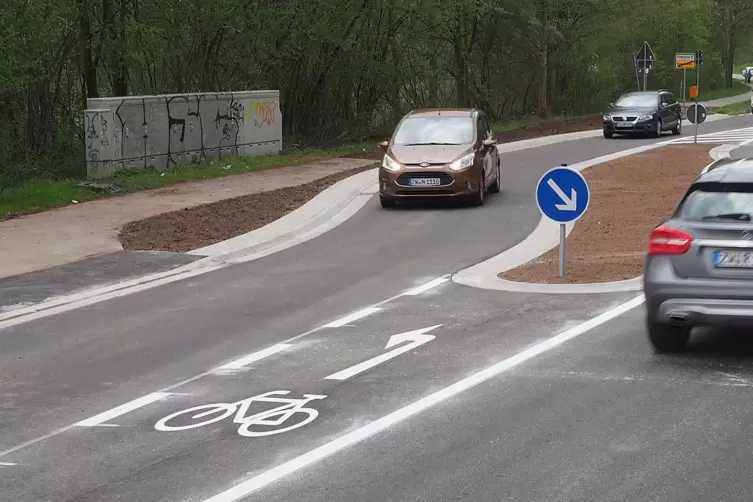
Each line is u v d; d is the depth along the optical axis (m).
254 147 31.38
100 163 25.34
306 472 6.48
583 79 54.62
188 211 20.27
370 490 6.11
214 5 29.50
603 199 20.75
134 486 6.34
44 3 23.38
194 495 6.14
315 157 31.28
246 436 7.31
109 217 19.53
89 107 25.59
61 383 9.03
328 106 36.47
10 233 17.89
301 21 32.81
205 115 29.17
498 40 47.19
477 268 14.24
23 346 10.57
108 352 10.16
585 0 47.88
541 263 14.36
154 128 27.17
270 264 15.28
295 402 8.14
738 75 124.12
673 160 28.03
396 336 10.36
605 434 7.04
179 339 10.60
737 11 79.12
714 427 7.13
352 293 12.77
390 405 7.95
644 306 11.25
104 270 14.88
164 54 28.91
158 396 8.48
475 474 6.33
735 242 8.74
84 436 7.45
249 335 10.67
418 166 20.36
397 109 40.06
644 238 15.95
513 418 7.48
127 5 27.73
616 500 5.84
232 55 32.75
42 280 14.23
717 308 8.75
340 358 9.55
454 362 9.22
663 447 6.74
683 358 9.13
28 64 22.91
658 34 60.28
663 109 38.34
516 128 42.75
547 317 10.96
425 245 16.34
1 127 25.36
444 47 43.47
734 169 9.28
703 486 6.03
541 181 13.14
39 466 6.80
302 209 20.41
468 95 45.38
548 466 6.44
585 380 8.47
